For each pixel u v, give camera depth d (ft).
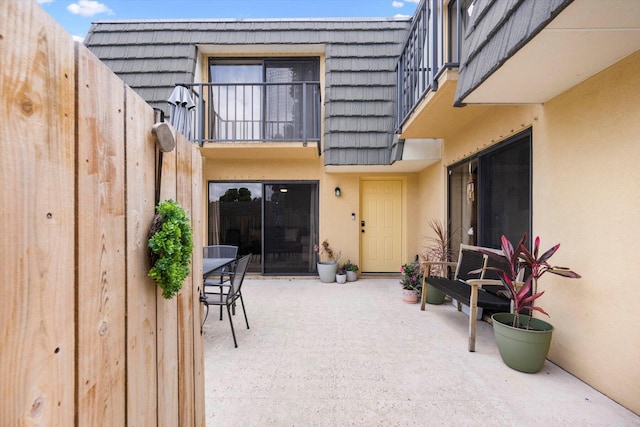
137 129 2.92
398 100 14.02
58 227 1.94
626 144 5.80
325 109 16.63
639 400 5.57
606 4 4.15
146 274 3.06
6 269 1.60
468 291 9.75
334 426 5.42
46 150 1.85
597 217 6.41
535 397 6.20
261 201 18.19
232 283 9.39
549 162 7.75
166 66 16.93
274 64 18.43
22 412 1.69
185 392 4.09
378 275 18.76
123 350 2.65
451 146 13.57
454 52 12.25
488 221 10.92
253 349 8.48
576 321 6.93
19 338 1.67
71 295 2.05
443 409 5.86
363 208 19.17
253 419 5.58
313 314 11.51
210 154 16.97
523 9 5.10
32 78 1.76
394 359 7.86
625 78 5.79
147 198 3.10
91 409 2.23
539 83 6.81
